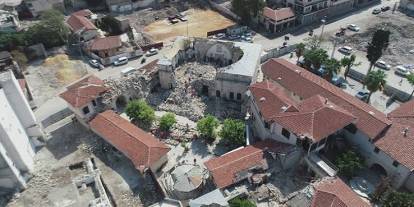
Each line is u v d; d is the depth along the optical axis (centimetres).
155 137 7394
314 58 8894
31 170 6631
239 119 7775
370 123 6344
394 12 12738
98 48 10262
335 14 12738
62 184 6400
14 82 6394
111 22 11425
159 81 8725
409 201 5234
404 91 8531
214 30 11719
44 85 9244
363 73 9169
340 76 9369
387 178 5862
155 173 6538
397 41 10912
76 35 10756
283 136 6431
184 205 5997
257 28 11950
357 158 6072
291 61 10031
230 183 5844
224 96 8475
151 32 11788
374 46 8269
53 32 10531
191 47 9669
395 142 6019
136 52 10506
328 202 5056
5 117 6119
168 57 8744
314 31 11644
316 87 7606
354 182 6069
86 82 7975
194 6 13438
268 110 6738
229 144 7150
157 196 6125
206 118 7194
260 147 6450
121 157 6875
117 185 6331
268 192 5759
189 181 6091
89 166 6669
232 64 8556
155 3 13538
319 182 5606
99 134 7194
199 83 8550
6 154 5959
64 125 7756
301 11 11944
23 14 12388
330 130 6109
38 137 7169
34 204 6050
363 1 13412
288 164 6188
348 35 11288
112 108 7988
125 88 8156
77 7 13312
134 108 7538
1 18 11169
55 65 10012
